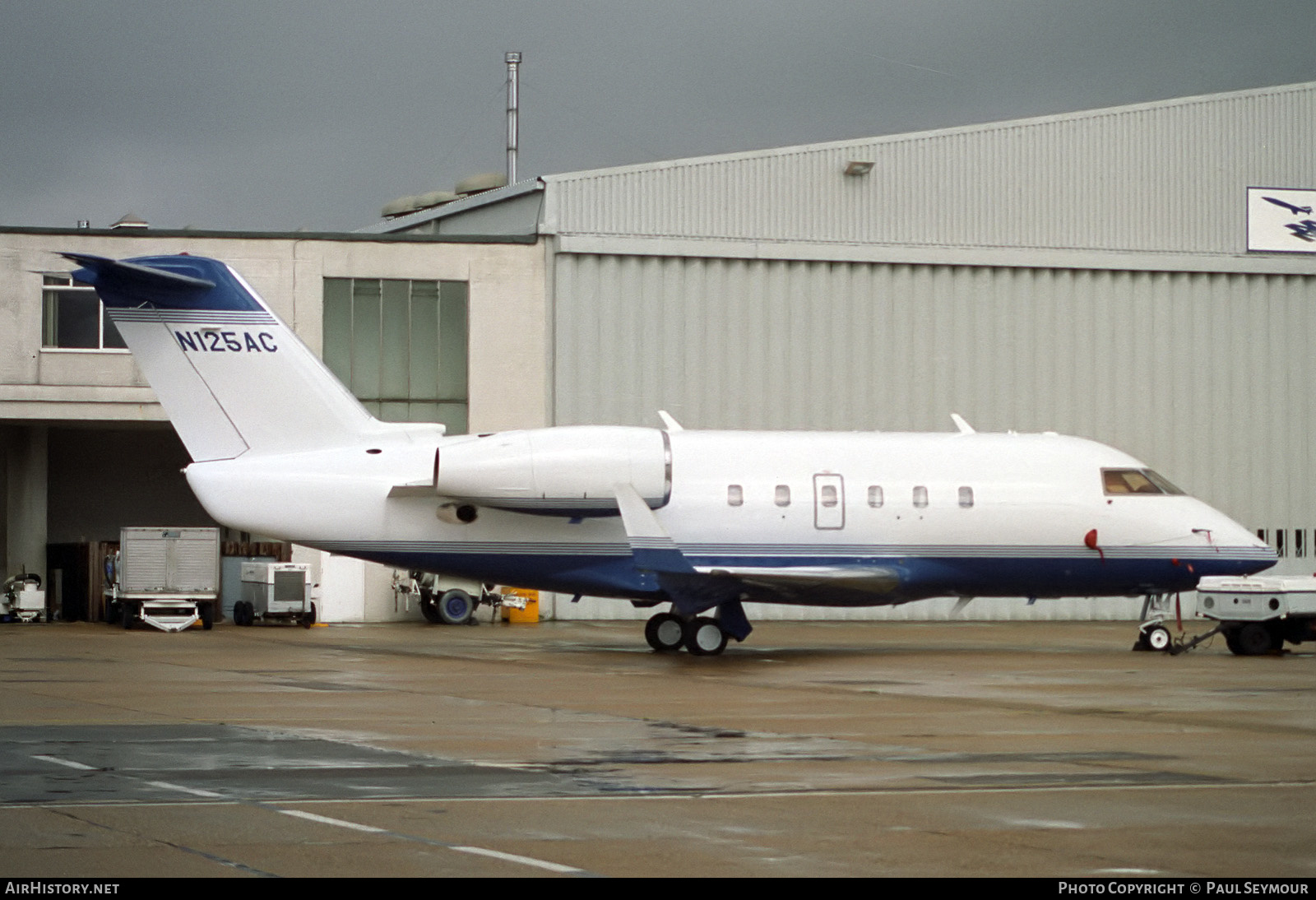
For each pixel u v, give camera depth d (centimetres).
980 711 2927
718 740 2428
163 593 5856
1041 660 4409
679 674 3819
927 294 6881
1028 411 6956
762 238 6731
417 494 4588
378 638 5419
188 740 2384
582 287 6625
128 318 4512
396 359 6556
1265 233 7212
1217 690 3394
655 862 1490
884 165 6838
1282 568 7206
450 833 1631
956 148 6912
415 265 6550
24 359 6312
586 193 6612
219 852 1520
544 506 4497
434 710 2875
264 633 5659
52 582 6994
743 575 4325
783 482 4675
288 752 2253
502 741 2395
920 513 4725
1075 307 7012
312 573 6419
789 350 6762
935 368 6881
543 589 4734
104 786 1928
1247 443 7181
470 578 4703
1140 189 7081
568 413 6606
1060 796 1900
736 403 6712
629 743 2391
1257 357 7206
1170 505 4884
